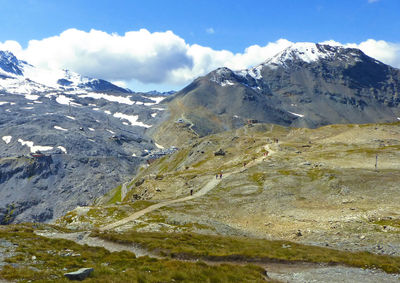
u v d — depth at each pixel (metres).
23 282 19.92
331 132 185.00
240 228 59.88
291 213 64.19
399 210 55.16
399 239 41.06
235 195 82.25
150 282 21.22
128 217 68.56
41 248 31.97
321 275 28.25
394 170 84.88
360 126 183.62
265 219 63.41
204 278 23.20
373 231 46.22
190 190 95.50
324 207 65.75
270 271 30.06
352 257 33.72
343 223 52.25
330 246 42.62
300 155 122.69
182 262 27.75
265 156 129.75
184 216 64.88
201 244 40.03
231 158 180.25
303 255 34.28
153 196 105.56
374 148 122.81
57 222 73.19
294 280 27.06
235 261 33.12
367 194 68.75
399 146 121.38
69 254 30.56
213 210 72.12
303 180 86.31
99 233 45.09
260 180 92.06
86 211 75.56
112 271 23.47
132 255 31.16
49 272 22.80
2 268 22.84
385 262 31.47
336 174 83.50
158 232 49.84
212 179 104.38
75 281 20.55
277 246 39.75
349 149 127.19
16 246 31.64
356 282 26.30
